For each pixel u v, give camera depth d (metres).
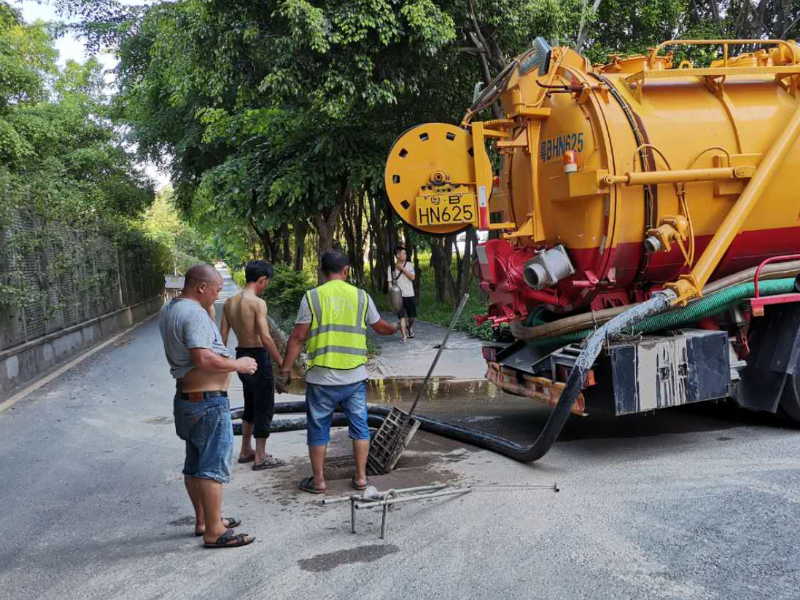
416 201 6.80
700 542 4.03
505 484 5.25
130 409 8.91
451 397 9.22
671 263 6.12
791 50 6.44
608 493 4.93
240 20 11.60
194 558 4.15
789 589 3.46
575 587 3.57
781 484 4.93
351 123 13.74
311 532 4.48
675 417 7.30
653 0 14.52
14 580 3.95
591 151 5.86
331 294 5.25
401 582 3.71
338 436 7.10
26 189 12.12
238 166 15.13
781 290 6.36
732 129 6.11
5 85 19.19
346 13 10.80
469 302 19.84
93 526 4.77
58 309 13.34
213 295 4.34
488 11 12.53
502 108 7.02
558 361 6.04
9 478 5.98
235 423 7.22
